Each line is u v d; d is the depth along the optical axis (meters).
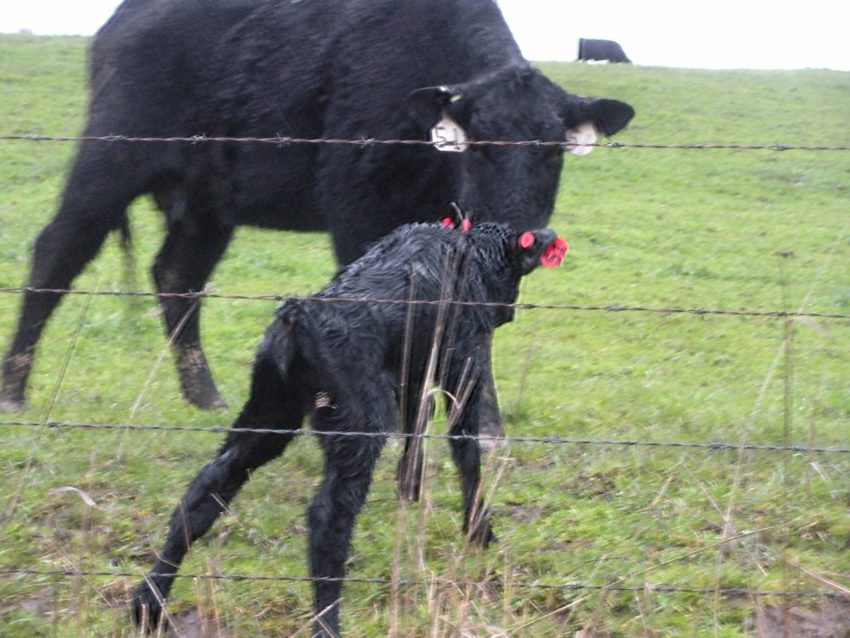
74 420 6.79
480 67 6.62
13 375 7.25
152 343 8.88
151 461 6.09
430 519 5.22
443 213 6.70
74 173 7.57
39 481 5.71
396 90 6.68
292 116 7.07
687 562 4.88
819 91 23.81
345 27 7.00
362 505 4.32
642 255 12.63
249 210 7.49
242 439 4.48
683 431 6.66
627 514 5.39
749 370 8.28
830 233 13.98
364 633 4.32
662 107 21.80
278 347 4.27
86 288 10.41
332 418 4.33
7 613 4.45
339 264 6.95
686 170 17.62
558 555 4.94
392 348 4.58
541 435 6.64
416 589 4.05
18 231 12.60
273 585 4.67
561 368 8.29
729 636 4.32
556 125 6.20
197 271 7.95
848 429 6.67
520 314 9.90
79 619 4.12
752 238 13.63
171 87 7.50
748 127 20.69
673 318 9.91
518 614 4.39
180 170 7.61
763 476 5.84
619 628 4.37
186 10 7.54
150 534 5.18
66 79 20.67
